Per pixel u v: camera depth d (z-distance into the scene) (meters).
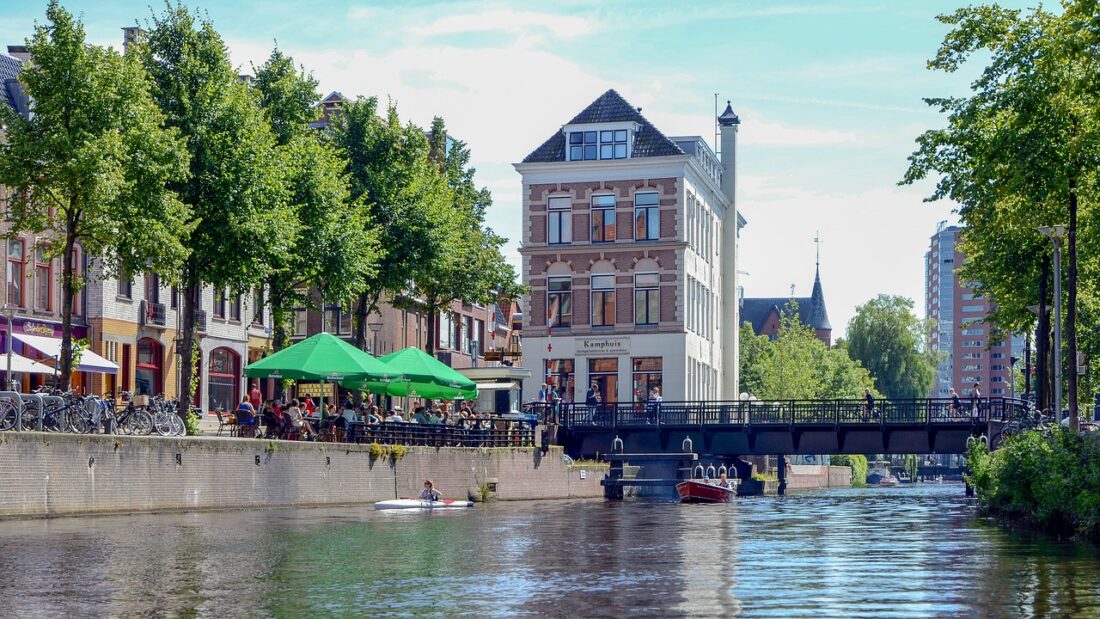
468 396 51.06
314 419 45.25
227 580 21.69
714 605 19.05
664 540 30.69
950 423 56.88
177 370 59.62
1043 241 46.41
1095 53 31.84
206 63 44.81
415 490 46.94
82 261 53.91
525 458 53.59
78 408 33.91
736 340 88.81
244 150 43.84
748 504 52.31
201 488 37.12
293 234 45.31
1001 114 37.34
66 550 25.66
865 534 32.72
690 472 59.84
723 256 87.88
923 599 19.55
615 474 60.75
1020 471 34.56
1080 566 23.72
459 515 40.09
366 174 53.22
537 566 24.30
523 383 73.00
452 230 55.38
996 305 52.62
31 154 38.41
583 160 73.06
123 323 55.66
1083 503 29.80
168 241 40.03
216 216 43.69
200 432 45.25
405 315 78.38
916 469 153.38
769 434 59.41
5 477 31.08
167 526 31.69
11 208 39.91
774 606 18.94
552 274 73.44
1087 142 33.31
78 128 38.53
